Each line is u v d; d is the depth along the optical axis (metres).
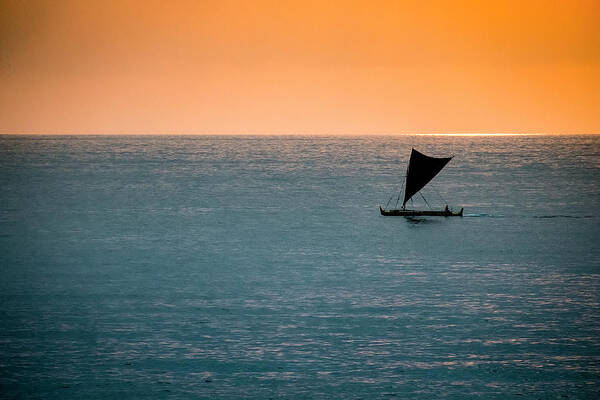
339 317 134.62
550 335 125.12
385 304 143.50
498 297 148.88
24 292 152.75
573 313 137.25
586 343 121.25
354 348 118.88
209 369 111.06
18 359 114.38
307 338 123.69
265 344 120.69
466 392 104.06
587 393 103.75
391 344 120.88
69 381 107.00
